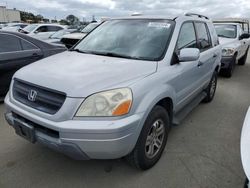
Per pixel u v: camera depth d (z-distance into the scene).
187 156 3.41
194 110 5.14
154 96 2.81
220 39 8.49
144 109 2.65
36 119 2.58
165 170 3.10
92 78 2.60
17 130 2.88
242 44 9.38
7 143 3.64
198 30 4.45
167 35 3.50
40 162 3.21
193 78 4.07
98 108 2.43
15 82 3.03
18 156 3.32
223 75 8.33
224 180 2.95
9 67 5.17
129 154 2.86
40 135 2.62
